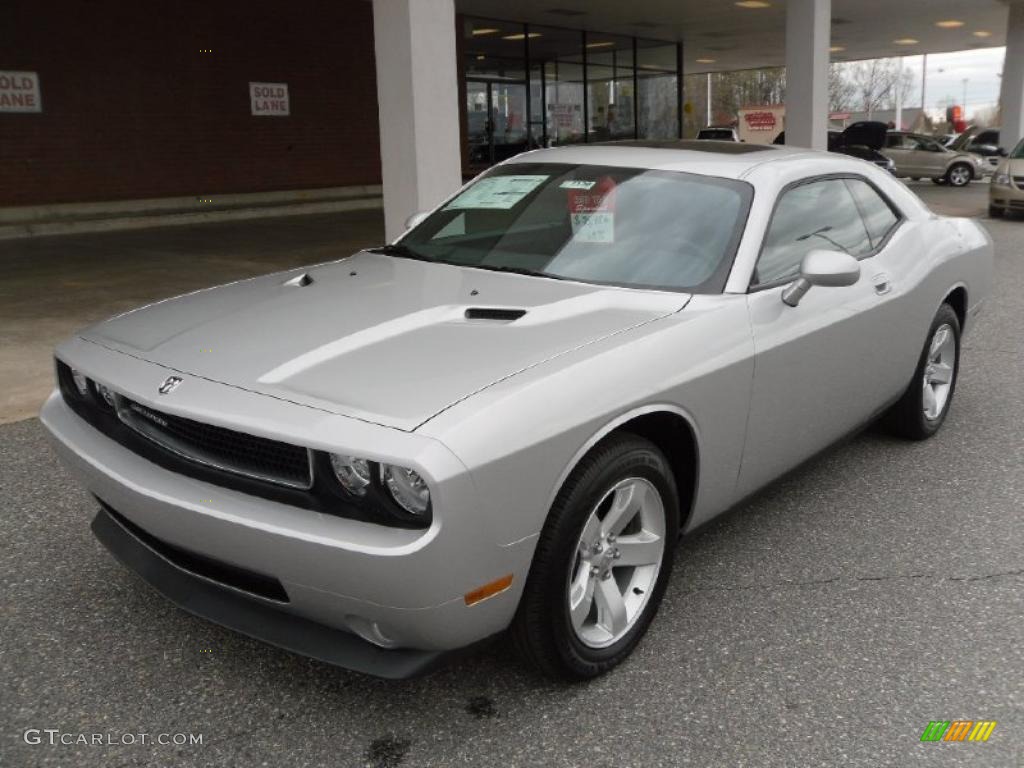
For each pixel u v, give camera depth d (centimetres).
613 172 394
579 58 2542
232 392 259
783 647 313
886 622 330
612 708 280
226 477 259
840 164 435
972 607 341
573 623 279
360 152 2042
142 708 277
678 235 354
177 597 284
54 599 337
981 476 468
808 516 420
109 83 1609
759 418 341
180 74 1703
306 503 245
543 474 250
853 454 500
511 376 260
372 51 2025
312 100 1928
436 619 239
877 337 416
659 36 2652
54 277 1032
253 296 344
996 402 592
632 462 280
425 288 337
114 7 1597
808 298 365
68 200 1585
